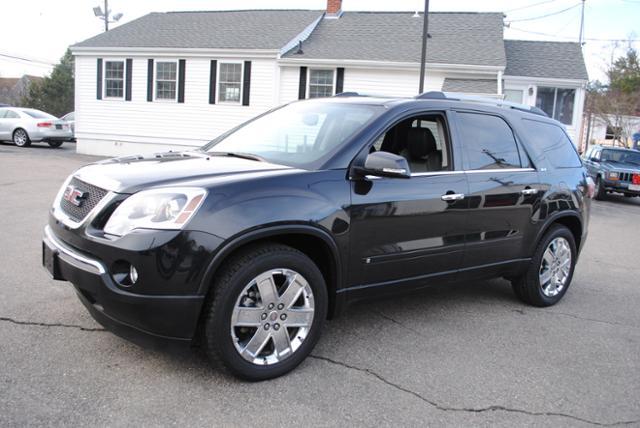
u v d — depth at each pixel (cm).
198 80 1881
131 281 302
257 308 329
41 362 339
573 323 486
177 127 1931
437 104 436
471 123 457
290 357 346
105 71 1978
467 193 431
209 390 321
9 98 7481
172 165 363
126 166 362
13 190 1007
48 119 2136
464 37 1892
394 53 1777
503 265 480
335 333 423
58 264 333
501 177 462
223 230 309
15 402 293
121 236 303
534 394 346
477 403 330
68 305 432
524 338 440
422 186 403
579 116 2033
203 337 321
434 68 1709
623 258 802
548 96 2045
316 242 358
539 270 514
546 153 523
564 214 523
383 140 426
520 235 486
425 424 303
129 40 1977
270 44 1811
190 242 301
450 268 435
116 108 1988
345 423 298
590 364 397
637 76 3369
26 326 389
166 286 300
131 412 293
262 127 459
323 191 352
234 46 1820
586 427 312
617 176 1631
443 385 349
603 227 1123
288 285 340
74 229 324
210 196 312
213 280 318
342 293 372
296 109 467
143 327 306
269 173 344
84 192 339
